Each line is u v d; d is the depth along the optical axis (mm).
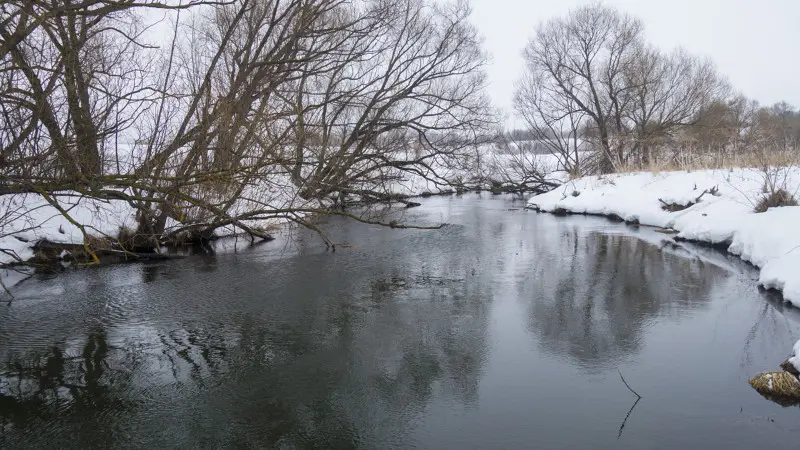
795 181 13516
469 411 5332
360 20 16750
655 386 5723
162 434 5027
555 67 28734
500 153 27688
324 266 11461
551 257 12148
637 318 7848
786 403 5305
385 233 15922
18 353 6836
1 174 7977
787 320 7523
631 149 26688
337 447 4785
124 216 12656
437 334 7379
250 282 10125
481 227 16953
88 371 6316
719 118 27125
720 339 6953
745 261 11039
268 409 5453
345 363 6484
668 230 15266
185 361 6578
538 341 7066
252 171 10609
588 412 5230
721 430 4848
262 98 13289
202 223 12461
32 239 11258
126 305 8742
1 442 4918
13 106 8383
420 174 20203
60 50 8648
